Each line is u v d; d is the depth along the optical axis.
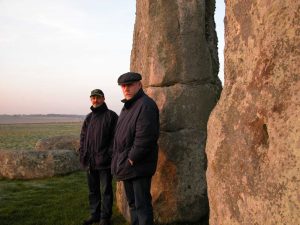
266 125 2.69
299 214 2.31
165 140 6.07
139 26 6.91
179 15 6.22
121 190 6.81
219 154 3.14
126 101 5.12
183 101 6.15
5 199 8.68
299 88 2.47
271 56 2.71
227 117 3.13
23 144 30.36
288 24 2.62
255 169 2.71
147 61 6.43
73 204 7.90
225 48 3.35
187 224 5.96
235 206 2.89
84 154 6.27
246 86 2.97
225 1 3.42
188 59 6.20
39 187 10.10
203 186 6.14
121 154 5.04
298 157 2.38
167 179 6.04
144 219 4.94
